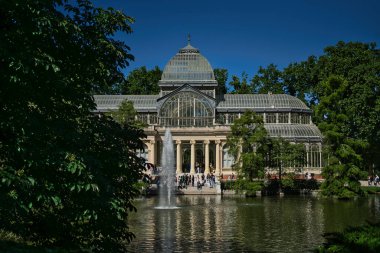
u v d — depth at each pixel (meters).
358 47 119.69
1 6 17.66
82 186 18.33
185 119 122.25
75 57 21.38
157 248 35.16
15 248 13.88
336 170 78.12
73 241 22.53
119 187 23.33
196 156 135.75
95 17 22.09
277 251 33.94
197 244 36.66
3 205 16.61
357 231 19.83
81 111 22.66
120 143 23.20
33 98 19.09
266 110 125.00
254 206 65.19
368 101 96.19
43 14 18.06
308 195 87.44
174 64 127.88
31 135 18.08
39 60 17.36
